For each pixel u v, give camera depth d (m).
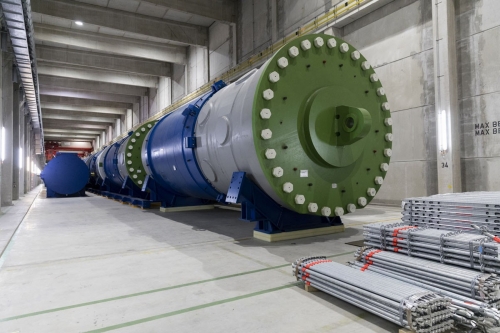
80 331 2.33
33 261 4.16
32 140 29.06
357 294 2.53
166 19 17.92
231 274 3.53
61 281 3.40
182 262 4.02
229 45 17.42
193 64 21.09
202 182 6.50
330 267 3.00
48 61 21.83
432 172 9.07
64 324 2.43
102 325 2.41
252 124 4.34
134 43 19.67
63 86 25.25
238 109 4.86
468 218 3.38
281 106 4.54
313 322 2.41
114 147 13.96
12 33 9.52
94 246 4.96
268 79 4.45
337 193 4.98
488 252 2.57
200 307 2.70
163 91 25.64
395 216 7.64
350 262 3.57
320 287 2.88
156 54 20.69
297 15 13.10
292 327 2.33
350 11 10.85
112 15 16.28
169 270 3.71
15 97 14.88
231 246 4.82
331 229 5.57
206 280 3.35
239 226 6.60
